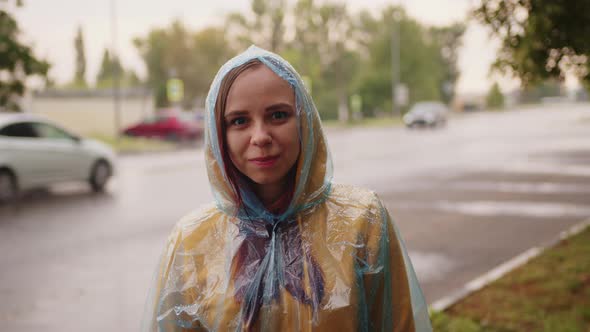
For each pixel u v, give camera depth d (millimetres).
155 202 10086
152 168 15750
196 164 16688
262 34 51000
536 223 7621
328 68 52438
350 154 18000
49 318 4691
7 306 4961
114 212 9164
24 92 12984
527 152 17234
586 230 6598
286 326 1297
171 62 53250
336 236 1352
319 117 1368
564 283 4664
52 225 8211
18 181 10133
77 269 6031
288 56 49094
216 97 1313
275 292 1307
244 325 1300
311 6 50031
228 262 1350
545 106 90875
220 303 1324
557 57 4402
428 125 38312
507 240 6750
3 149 9898
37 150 10461
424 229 7434
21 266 6164
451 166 14281
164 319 1366
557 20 4117
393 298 1416
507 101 93188
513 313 4086
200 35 53375
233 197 1349
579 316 3961
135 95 34656
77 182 11773
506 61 4484
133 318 4695
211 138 1326
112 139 25984
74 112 32719
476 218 8039
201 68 52250
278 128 1286
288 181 1381
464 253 6238
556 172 12578
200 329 1346
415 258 6086
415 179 12102
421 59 58531
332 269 1323
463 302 4406
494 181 11555
